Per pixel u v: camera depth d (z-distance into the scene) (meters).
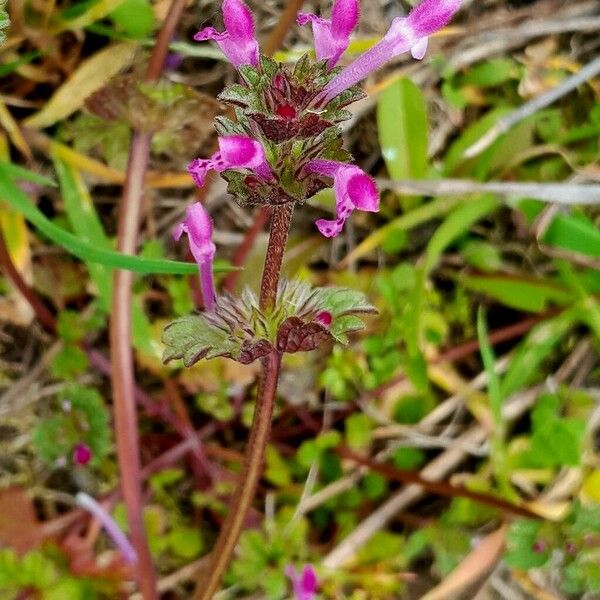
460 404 0.17
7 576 0.14
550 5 0.17
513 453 0.16
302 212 0.17
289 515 0.16
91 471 0.16
